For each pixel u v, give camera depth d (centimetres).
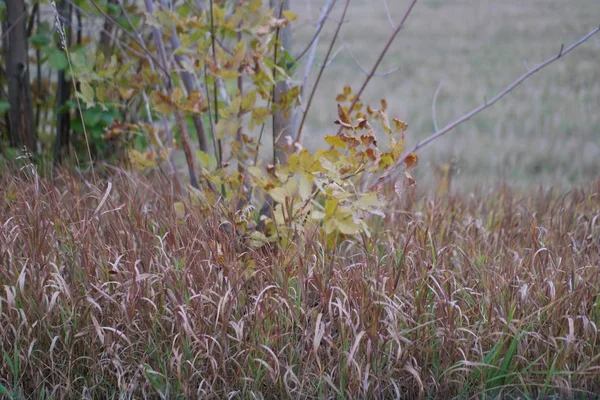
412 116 1006
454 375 282
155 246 298
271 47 369
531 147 816
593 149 809
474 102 1111
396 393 272
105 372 281
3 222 321
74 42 498
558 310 289
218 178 334
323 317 288
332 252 313
